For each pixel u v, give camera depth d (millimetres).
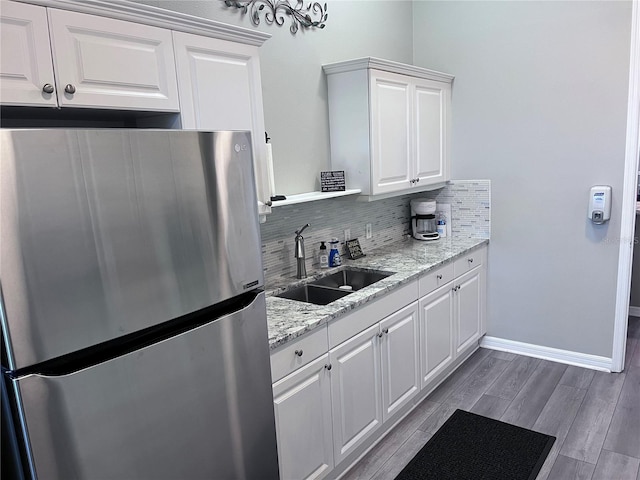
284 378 1975
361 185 2982
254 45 2068
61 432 1085
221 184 1421
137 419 1229
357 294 2459
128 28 1584
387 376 2660
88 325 1117
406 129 3201
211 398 1433
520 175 3518
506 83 3463
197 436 1398
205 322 1411
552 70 3275
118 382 1179
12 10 1302
